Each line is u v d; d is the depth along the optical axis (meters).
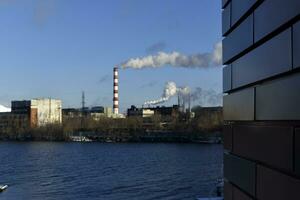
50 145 192.25
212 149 151.75
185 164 102.06
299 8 5.89
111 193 63.47
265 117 7.24
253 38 7.78
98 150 158.38
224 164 10.31
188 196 59.94
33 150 162.25
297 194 5.96
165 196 60.59
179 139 193.75
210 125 185.12
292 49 6.20
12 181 76.44
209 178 76.19
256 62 7.69
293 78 6.18
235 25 9.00
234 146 9.27
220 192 38.19
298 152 5.98
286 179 6.34
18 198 60.44
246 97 8.36
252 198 7.91
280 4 6.53
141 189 66.38
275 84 6.84
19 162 115.12
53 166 103.62
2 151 158.00
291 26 6.27
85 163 110.50
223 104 10.38
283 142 6.48
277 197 6.66
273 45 6.90
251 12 7.95
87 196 61.34
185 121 198.25
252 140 7.94
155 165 101.56
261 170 7.40
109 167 99.69
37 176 83.38
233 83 9.27
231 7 9.27
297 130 6.02
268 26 7.02
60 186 70.06
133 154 136.88
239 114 8.82
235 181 9.09
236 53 8.89
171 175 82.12
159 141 199.38
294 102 6.11
